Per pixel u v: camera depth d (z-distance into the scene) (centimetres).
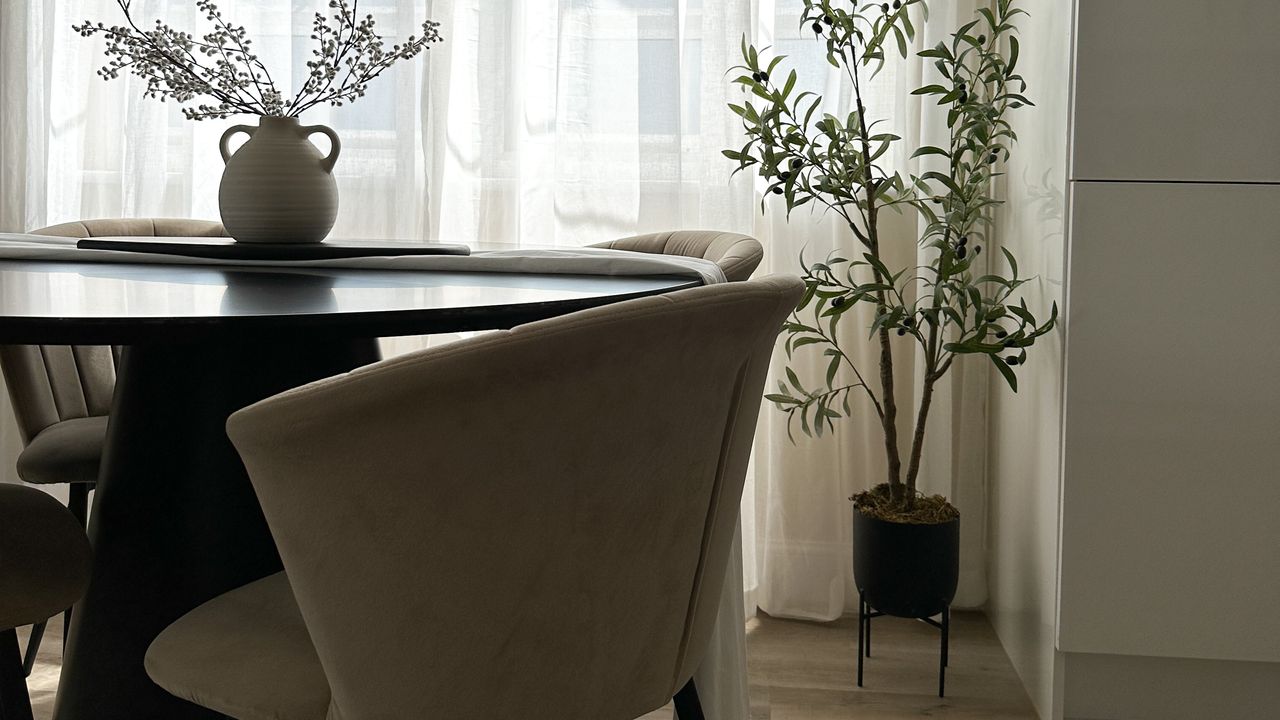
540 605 81
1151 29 178
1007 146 228
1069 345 186
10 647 119
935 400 243
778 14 245
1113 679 194
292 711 87
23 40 266
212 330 92
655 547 88
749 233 245
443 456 72
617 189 251
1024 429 215
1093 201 183
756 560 257
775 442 251
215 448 136
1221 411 183
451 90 261
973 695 212
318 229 159
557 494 78
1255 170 178
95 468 177
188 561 135
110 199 274
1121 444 186
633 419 80
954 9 232
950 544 211
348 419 69
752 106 221
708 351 83
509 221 257
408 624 77
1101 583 189
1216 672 192
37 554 121
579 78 248
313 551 75
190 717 135
